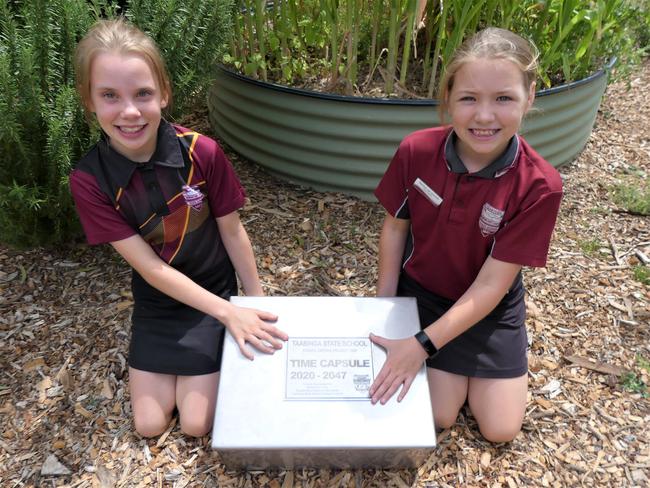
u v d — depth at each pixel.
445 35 2.53
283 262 2.10
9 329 1.83
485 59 1.27
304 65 2.57
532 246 1.43
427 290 1.68
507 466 1.49
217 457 1.50
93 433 1.56
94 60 1.32
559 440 1.55
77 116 1.71
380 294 1.71
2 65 1.52
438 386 1.55
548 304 1.96
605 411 1.63
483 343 1.57
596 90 2.56
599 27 2.40
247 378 1.42
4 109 1.56
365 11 2.59
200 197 1.54
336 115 2.22
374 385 1.40
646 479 1.46
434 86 2.50
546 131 2.42
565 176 2.62
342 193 2.44
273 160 2.49
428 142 1.48
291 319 1.54
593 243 2.20
